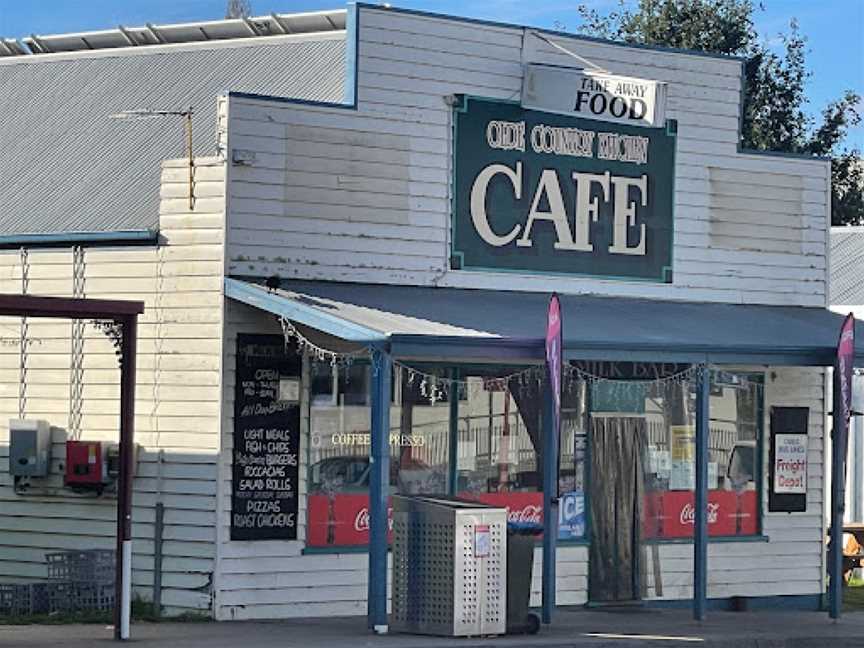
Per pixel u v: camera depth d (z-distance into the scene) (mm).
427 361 20047
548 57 21141
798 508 23125
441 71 20281
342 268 19516
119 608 16438
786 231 23203
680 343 19062
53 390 19719
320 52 22719
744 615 21688
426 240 20156
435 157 20234
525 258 20891
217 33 24312
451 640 16922
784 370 23109
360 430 19578
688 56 22328
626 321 20125
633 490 21766
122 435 16453
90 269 19531
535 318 19281
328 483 19344
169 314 19000
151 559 18891
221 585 18547
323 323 17500
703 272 22422
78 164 21922
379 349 16766
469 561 17219
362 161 19672
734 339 19953
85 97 23562
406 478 19875
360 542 19547
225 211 18688
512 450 20703
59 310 15789
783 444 23016
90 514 19344
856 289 33625
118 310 16203
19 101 24062
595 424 21453
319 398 19297
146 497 18969
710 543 22344
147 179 20922
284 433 19016
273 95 21156
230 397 18703
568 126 21234
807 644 19031
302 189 19234
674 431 22172
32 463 19406
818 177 23484
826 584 23469
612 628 19031
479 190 20547
